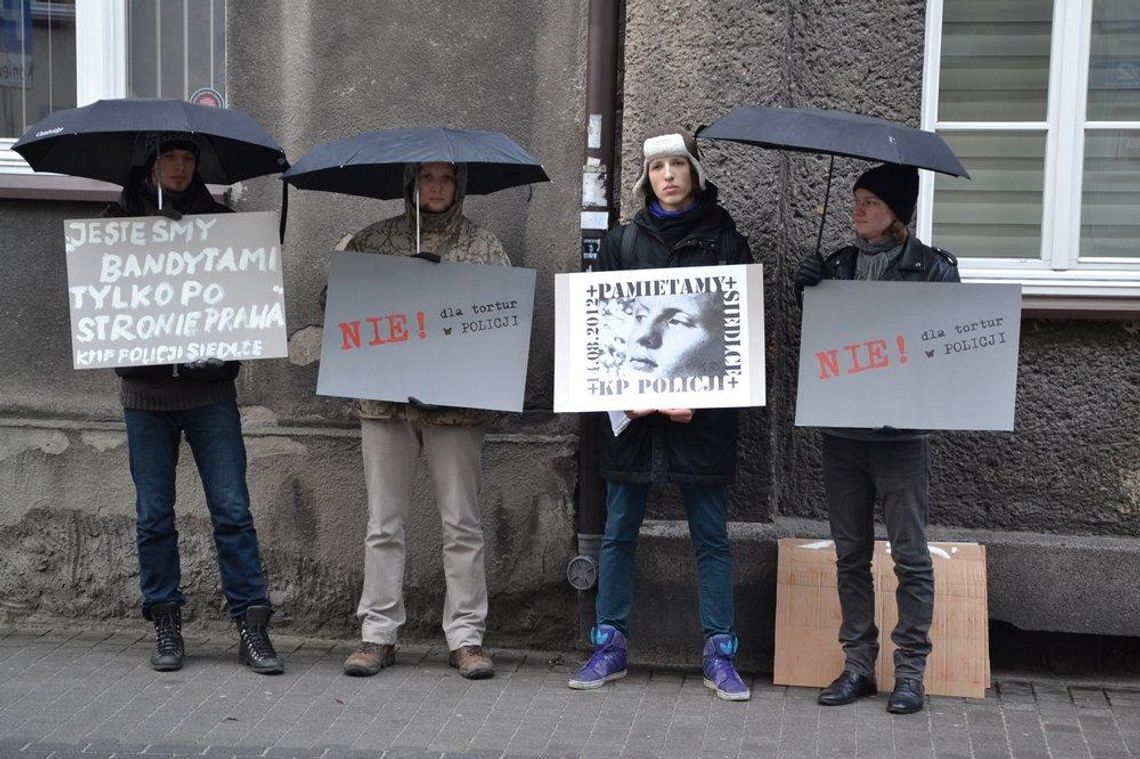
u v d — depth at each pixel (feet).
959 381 15.88
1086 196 18.56
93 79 19.97
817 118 15.16
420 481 18.89
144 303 16.58
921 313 15.89
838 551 16.67
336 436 18.99
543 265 18.81
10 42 20.20
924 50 18.31
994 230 18.74
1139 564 17.42
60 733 15.06
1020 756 14.89
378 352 16.72
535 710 16.21
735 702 16.63
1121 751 15.10
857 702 16.69
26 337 19.38
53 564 19.36
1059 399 18.06
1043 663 18.07
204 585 19.24
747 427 18.11
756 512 18.19
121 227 16.57
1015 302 15.79
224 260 16.63
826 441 16.57
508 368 16.72
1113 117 18.48
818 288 16.03
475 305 16.72
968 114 18.74
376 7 18.89
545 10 18.65
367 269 16.74
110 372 19.30
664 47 17.93
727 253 16.61
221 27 19.89
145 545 17.17
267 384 19.22
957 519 18.37
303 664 17.89
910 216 16.19
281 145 19.06
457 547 17.47
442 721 15.75
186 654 18.20
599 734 15.42
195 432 17.08
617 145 18.63
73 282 16.55
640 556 18.07
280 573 19.21
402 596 17.97
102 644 18.60
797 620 17.44
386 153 15.67
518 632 19.01
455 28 18.80
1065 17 18.37
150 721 15.51
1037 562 17.61
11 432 19.27
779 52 17.76
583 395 16.37
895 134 15.03
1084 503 18.11
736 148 17.81
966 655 17.04
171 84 20.03
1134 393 17.94
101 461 19.17
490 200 18.83
